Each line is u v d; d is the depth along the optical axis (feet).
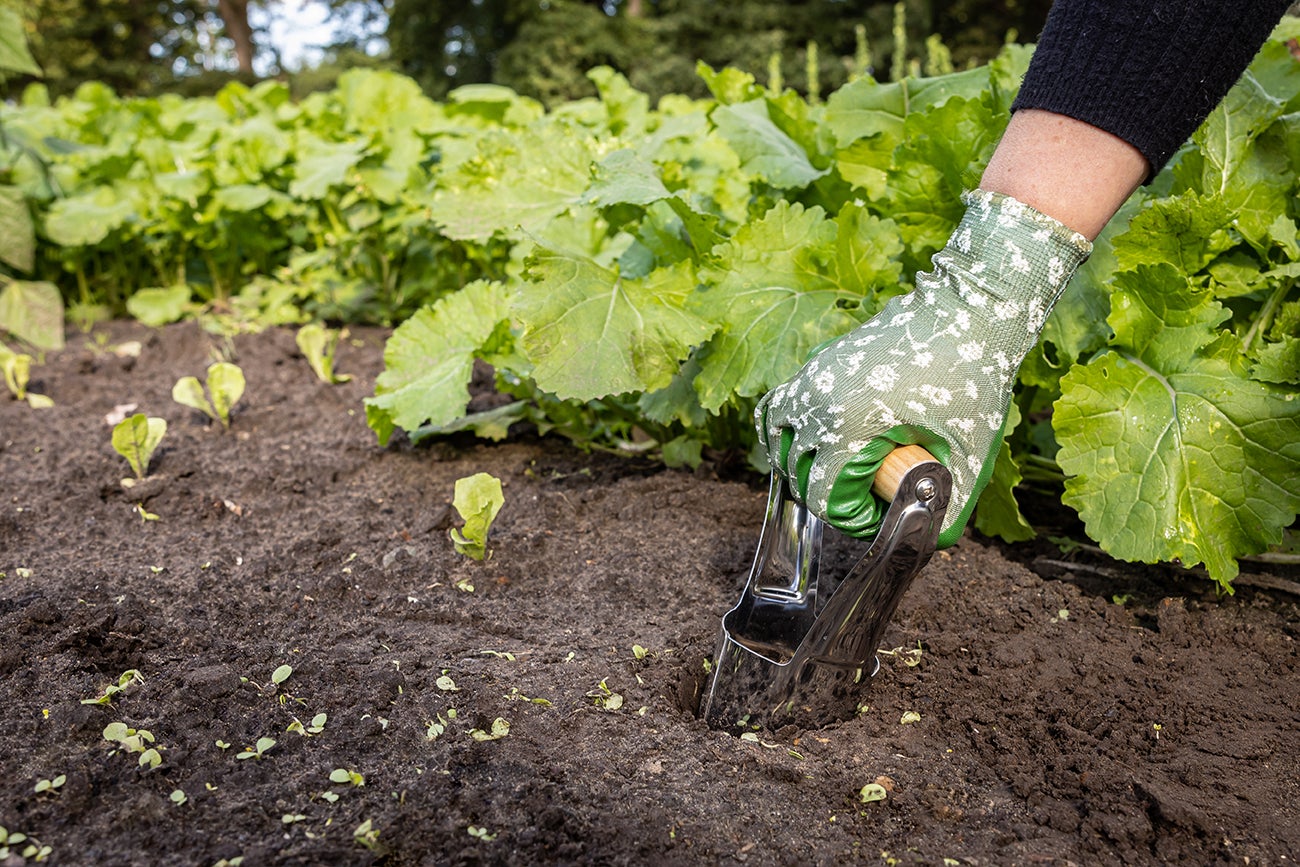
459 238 8.84
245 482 9.00
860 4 72.43
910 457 4.62
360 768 4.99
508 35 83.66
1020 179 4.60
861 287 7.50
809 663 5.34
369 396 11.61
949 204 7.50
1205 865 4.61
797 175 8.48
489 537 7.75
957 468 4.73
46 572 7.21
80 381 12.25
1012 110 4.80
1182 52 4.27
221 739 5.16
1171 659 6.31
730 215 11.25
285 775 4.91
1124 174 4.51
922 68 59.62
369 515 8.36
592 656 6.12
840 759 5.29
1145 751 5.44
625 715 5.52
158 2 102.68
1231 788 5.09
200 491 8.86
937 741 5.53
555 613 6.78
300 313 15.48
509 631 6.48
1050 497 8.73
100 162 15.62
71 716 5.15
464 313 8.88
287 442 10.06
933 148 7.33
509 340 8.87
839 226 7.34
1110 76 4.36
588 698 5.64
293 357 13.60
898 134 8.86
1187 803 4.90
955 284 4.75
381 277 15.48
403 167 14.37
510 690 5.67
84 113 19.75
